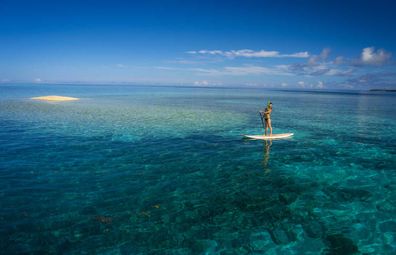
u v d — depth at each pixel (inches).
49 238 308.8
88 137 832.3
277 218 363.9
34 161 584.1
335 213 378.9
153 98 3415.4
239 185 475.8
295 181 499.2
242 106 2315.5
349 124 1229.7
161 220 353.7
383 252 293.4
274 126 1141.7
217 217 364.5
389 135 954.7
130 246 298.4
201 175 523.2
